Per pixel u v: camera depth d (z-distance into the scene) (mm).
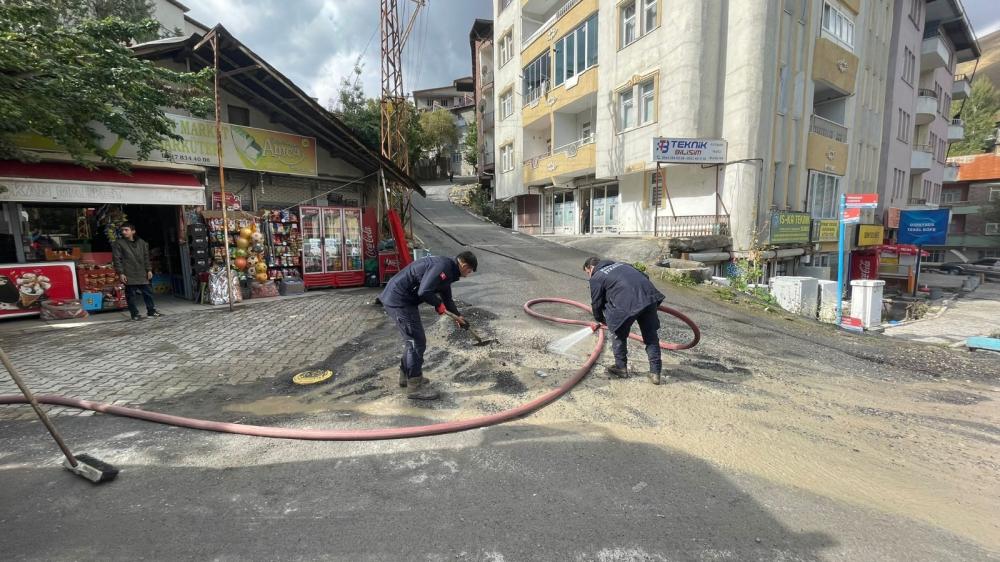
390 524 2359
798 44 14125
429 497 2609
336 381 4516
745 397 4344
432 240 16750
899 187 22781
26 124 5984
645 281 4535
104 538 2238
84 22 6660
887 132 20703
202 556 2113
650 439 3389
